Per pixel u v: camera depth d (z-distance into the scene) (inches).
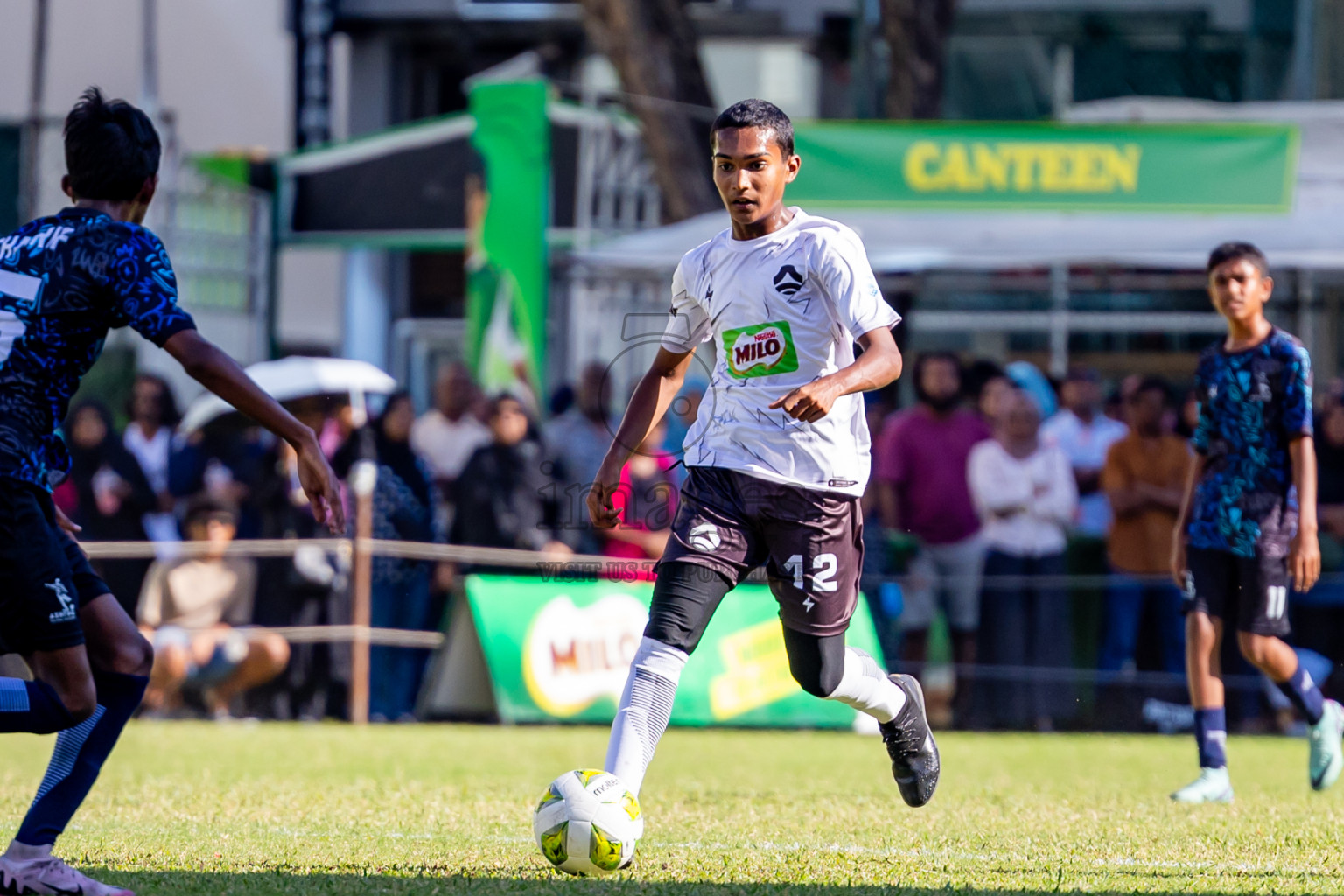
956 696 1418.6
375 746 1116.5
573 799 522.6
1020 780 947.3
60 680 489.4
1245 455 828.6
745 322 560.1
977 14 2470.5
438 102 2687.0
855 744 1234.0
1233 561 839.7
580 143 1850.4
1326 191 1592.0
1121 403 1616.6
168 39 2642.7
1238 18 2391.7
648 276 1743.4
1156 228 1535.4
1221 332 1984.5
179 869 548.1
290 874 536.7
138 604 1393.9
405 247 2053.4
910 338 1937.7
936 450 1422.2
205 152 2156.7
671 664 550.0
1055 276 1856.5
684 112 1909.4
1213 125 1534.2
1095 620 1424.7
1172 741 1298.0
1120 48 2439.7
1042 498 1411.2
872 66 2022.6
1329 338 1844.2
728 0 2448.3
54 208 2026.3
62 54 2632.9
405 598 1390.3
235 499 1455.5
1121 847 632.4
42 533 480.7
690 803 790.5
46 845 493.7
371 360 2517.2
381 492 1387.8
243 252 2089.1
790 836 660.1
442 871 551.5
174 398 1600.6
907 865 575.8
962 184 1547.7
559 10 2581.2
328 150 2073.1
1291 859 603.5
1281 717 1385.3
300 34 2578.7
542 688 1336.1
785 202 1565.0
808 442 555.5
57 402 482.6
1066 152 1541.6
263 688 1362.0
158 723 1309.1
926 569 1421.0
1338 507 1401.3
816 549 560.1
